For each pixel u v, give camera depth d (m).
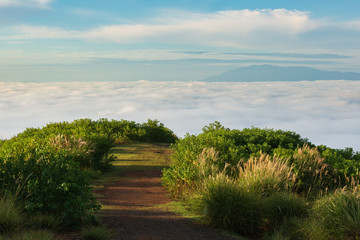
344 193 5.65
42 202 4.82
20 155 5.65
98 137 13.01
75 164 5.59
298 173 7.84
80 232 4.48
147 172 12.24
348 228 4.99
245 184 6.79
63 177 5.13
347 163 8.71
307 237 5.30
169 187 8.69
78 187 5.04
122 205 7.09
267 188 6.81
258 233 5.64
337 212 5.22
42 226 4.52
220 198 5.87
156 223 5.52
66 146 11.55
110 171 12.34
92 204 5.20
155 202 7.65
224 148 10.90
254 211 5.71
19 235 3.93
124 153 15.95
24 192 5.10
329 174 8.22
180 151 11.03
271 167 7.29
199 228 5.54
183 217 6.15
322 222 5.29
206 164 8.52
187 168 8.46
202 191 6.40
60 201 4.91
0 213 4.23
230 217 5.70
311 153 8.84
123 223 5.25
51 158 5.47
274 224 5.86
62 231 4.50
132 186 9.86
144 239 4.55
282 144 12.80
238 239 5.22
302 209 6.04
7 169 5.38
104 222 5.18
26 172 5.33
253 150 11.41
